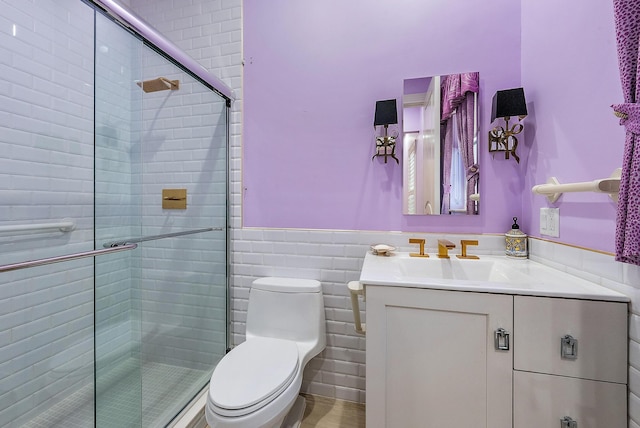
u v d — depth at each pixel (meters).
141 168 1.65
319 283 1.49
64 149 1.44
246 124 1.66
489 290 0.82
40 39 1.36
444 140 1.41
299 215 1.59
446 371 0.86
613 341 0.74
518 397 0.80
